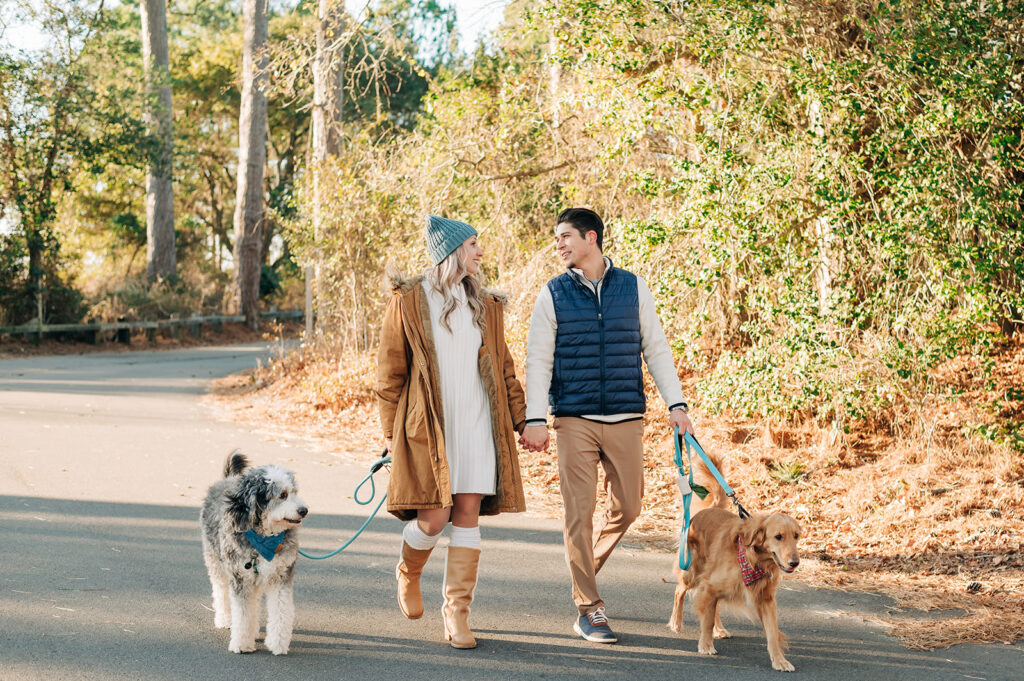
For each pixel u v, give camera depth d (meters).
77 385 15.68
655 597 5.30
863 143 8.20
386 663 4.11
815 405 8.94
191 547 6.05
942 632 4.69
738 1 7.98
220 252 46.06
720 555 4.37
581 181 11.88
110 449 9.59
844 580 5.72
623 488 4.64
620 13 8.66
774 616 4.23
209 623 4.59
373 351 14.38
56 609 4.68
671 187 8.59
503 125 11.62
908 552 6.28
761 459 8.68
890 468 7.99
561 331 4.61
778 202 8.32
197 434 10.91
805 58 7.96
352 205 14.05
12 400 13.13
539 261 11.38
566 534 4.59
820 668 4.20
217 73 42.00
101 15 24.19
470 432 4.36
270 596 4.24
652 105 9.16
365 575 5.57
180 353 25.05
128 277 29.52
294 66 15.33
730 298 10.09
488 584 5.47
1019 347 10.10
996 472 7.60
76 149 23.84
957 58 7.59
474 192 12.90
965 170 7.65
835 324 7.99
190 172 40.03
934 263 7.60
